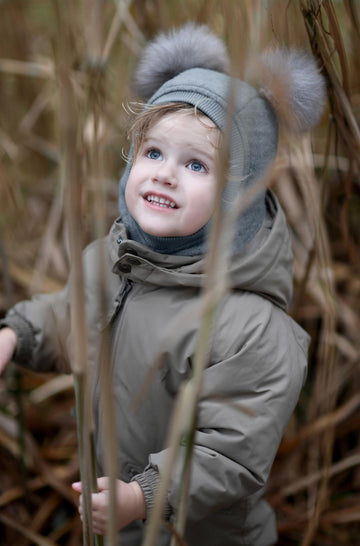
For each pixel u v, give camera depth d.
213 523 0.91
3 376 1.32
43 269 1.40
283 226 0.87
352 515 1.18
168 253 0.83
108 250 0.88
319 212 1.04
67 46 0.52
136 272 0.83
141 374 0.83
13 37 1.50
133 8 1.21
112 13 1.23
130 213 0.84
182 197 0.79
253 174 0.81
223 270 0.54
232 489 0.78
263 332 0.81
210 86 0.80
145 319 0.83
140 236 0.85
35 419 1.35
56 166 1.65
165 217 0.79
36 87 1.61
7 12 1.47
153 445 0.86
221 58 0.87
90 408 0.60
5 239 1.47
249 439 0.77
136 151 0.82
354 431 1.35
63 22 0.53
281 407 0.80
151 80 0.90
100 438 0.89
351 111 0.89
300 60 0.83
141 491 0.75
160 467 0.75
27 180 1.61
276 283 0.85
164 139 0.79
